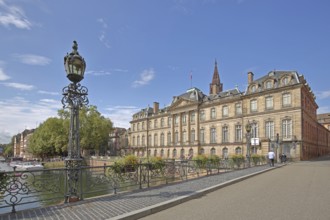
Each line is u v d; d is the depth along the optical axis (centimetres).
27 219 632
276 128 4572
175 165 1480
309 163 3388
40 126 7762
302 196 972
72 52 927
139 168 1194
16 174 740
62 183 877
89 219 632
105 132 6431
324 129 7231
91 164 6050
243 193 1059
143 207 752
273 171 2186
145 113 8331
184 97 6725
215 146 5759
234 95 5522
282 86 4528
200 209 780
